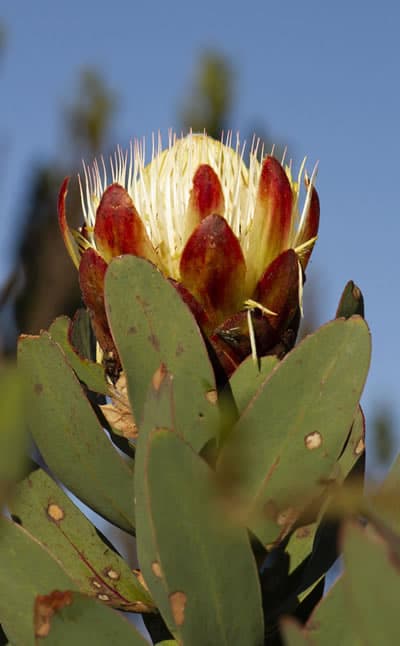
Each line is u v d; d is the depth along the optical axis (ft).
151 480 1.64
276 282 1.83
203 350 1.78
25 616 1.79
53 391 1.82
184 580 1.67
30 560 1.79
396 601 1.48
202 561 1.68
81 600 1.71
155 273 1.78
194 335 1.78
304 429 1.77
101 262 1.83
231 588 1.69
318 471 1.76
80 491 1.84
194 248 1.81
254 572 1.70
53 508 1.88
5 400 1.39
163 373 1.70
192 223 1.82
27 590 1.79
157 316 1.78
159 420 1.69
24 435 1.39
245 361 1.81
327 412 1.77
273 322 1.83
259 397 1.77
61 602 1.71
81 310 2.00
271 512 1.76
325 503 1.77
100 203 1.83
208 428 1.78
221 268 1.81
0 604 1.79
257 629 1.71
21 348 1.83
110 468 1.82
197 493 1.65
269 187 1.83
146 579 1.73
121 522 1.84
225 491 1.66
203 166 1.82
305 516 1.78
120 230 1.82
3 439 1.39
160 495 1.65
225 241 1.81
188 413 1.78
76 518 1.88
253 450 1.76
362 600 1.49
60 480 1.84
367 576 1.49
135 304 1.78
